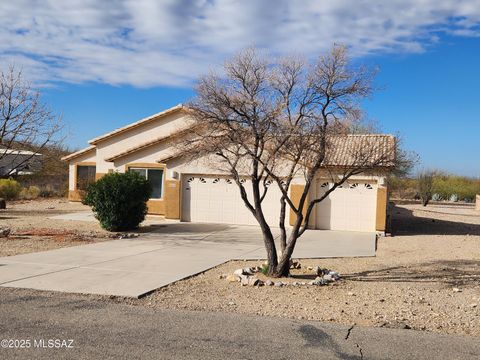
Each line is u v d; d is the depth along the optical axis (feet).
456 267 43.01
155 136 92.07
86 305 27.27
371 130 47.37
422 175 150.10
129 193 63.87
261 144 36.91
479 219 102.37
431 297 31.48
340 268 42.68
